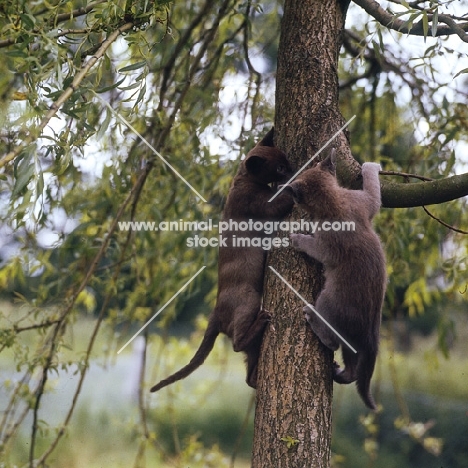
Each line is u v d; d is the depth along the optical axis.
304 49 5.23
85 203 7.52
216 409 14.75
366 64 8.75
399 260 7.85
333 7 5.32
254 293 5.64
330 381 4.81
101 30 4.83
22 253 7.21
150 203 7.82
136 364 14.78
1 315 6.66
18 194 4.09
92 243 7.61
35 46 5.08
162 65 8.14
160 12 5.00
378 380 8.16
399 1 5.31
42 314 7.15
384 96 8.48
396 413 14.06
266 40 9.29
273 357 4.79
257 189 5.84
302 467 4.54
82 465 11.91
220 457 8.28
